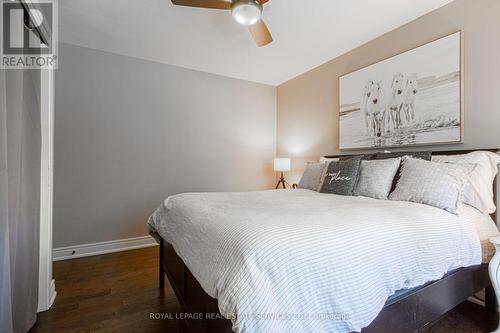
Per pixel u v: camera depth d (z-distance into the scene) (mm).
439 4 2207
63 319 1714
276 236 986
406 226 1274
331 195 2273
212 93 3828
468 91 2059
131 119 3254
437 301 1384
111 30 2619
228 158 3975
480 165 1780
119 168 3189
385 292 1086
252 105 4191
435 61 2252
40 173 1742
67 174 2906
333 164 2557
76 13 2314
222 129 3914
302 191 2633
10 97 1227
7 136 1204
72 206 2930
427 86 2307
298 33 2668
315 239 1012
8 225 1211
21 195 1416
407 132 2461
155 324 1673
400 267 1154
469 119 2053
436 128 2244
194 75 3686
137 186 3297
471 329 1625
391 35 2623
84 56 2980
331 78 3348
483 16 1977
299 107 3900
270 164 4367
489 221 1726
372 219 1263
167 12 2303
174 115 3539
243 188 4109
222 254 1004
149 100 3365
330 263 967
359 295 981
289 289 873
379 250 1110
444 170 1736
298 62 3430
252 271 864
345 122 3094
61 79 2867
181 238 1470
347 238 1071
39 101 1688
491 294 1786
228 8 1895
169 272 1861
